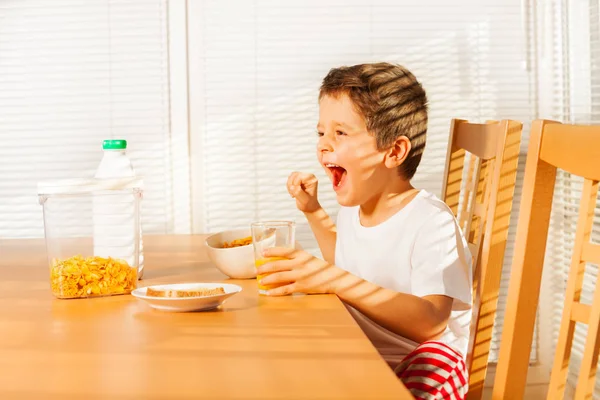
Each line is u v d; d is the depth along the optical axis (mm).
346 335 932
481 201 1686
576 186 2363
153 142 2426
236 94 2426
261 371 776
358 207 1600
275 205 2455
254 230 1240
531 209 1130
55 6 2383
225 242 1483
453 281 1354
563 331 1026
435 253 1376
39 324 1021
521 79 2457
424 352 1175
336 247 1662
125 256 1236
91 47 2398
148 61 2406
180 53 2410
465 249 1463
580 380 960
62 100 2402
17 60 2389
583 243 1016
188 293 1116
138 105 2414
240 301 1167
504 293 2508
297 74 2426
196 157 2436
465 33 2441
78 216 1214
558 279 2477
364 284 1221
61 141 2410
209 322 1015
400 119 1478
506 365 1144
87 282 1198
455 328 1531
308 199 1697
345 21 2422
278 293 1199
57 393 717
